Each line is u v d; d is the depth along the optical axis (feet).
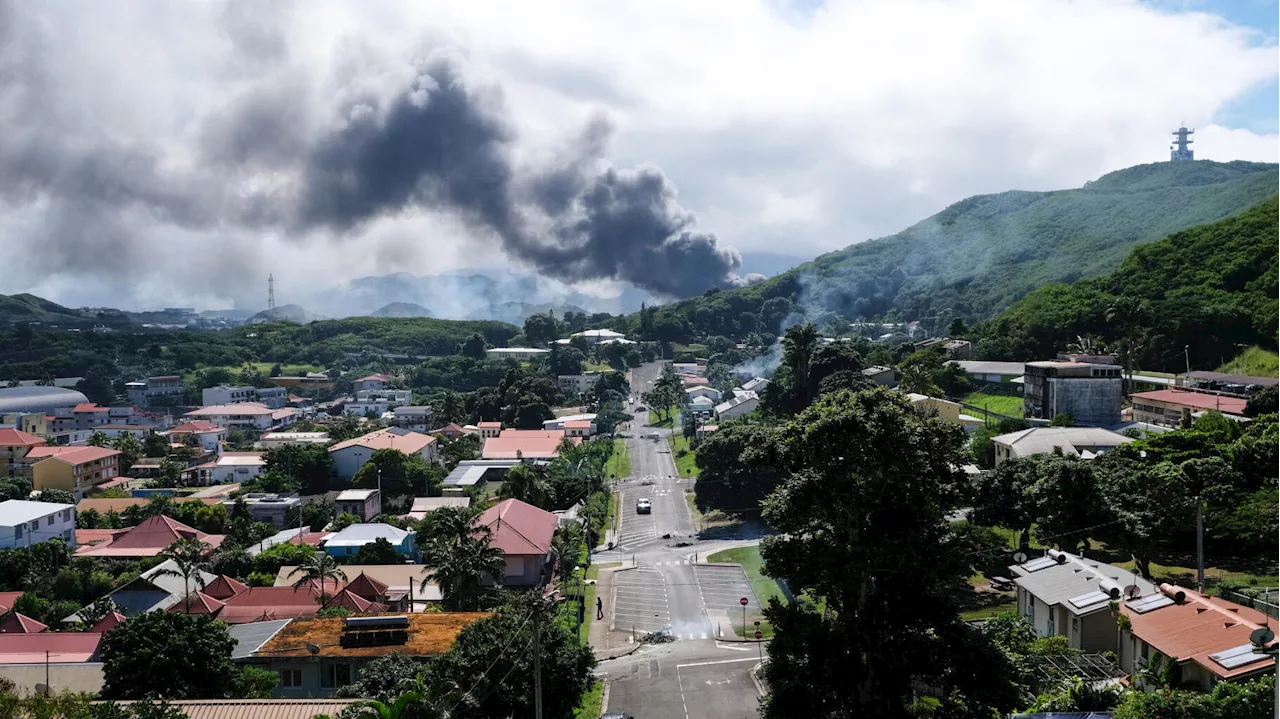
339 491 538.47
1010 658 166.91
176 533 385.91
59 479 535.60
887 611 153.17
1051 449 367.04
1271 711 128.26
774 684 154.40
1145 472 276.82
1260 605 208.03
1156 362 565.53
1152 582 225.56
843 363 581.12
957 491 157.07
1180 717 132.87
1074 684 159.12
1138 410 466.29
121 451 621.72
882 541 148.56
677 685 229.86
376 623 219.61
